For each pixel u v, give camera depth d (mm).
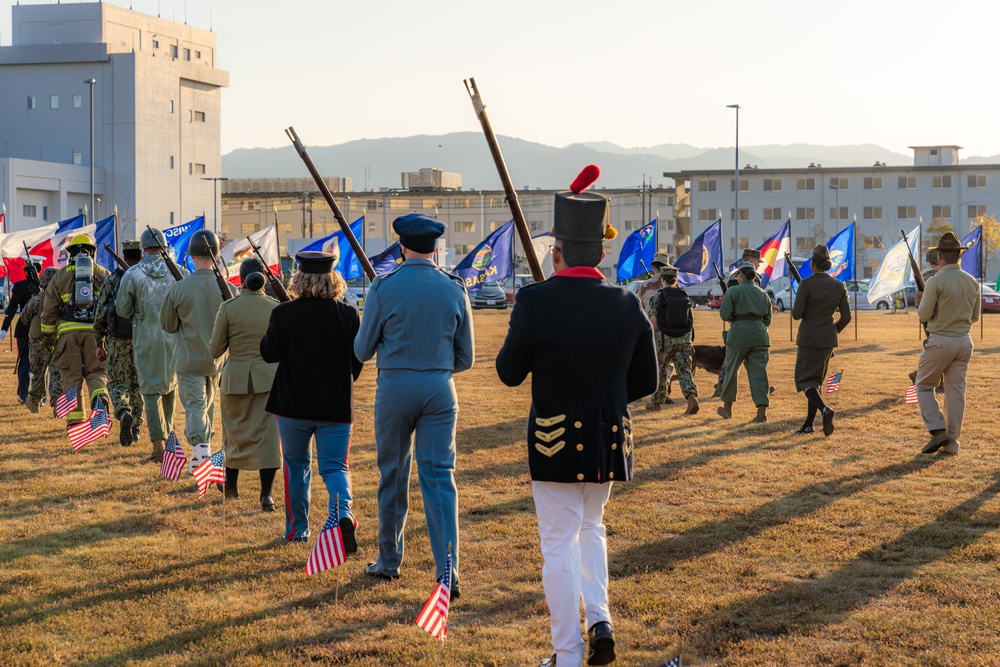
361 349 5801
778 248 28859
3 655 4859
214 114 100188
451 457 5785
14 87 92438
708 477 8773
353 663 4754
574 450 4332
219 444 10352
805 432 11141
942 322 9516
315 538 6926
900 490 8188
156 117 93438
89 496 8172
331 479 6402
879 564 6203
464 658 4812
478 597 5684
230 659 4816
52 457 9734
